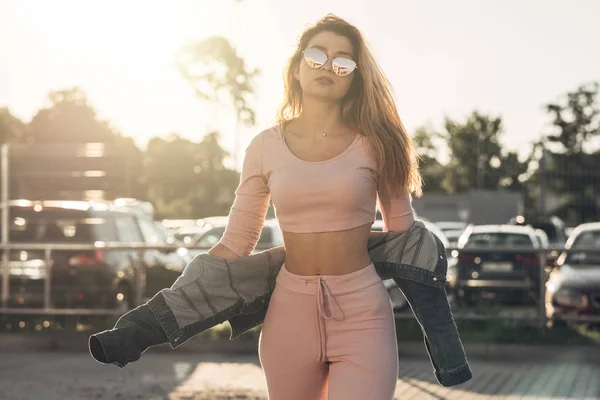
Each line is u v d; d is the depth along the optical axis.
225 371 11.32
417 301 4.02
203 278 3.91
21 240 16.67
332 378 3.75
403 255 4.00
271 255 3.98
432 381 10.56
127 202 26.31
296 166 3.79
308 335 3.79
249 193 3.96
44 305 14.84
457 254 14.16
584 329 13.53
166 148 72.19
